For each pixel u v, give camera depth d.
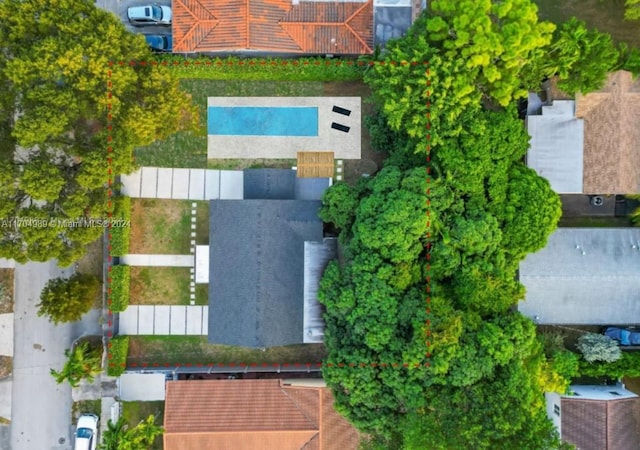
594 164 30.20
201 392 30.39
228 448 29.84
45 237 26.53
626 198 32.38
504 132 28.12
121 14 32.38
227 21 29.59
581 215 32.62
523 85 29.41
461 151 27.69
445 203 27.09
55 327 32.53
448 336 25.66
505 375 26.25
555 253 30.64
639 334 31.11
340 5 30.39
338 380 27.56
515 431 24.88
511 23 26.45
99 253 32.53
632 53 29.33
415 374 26.08
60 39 26.14
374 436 28.73
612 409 28.86
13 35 26.23
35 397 32.56
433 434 25.33
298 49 30.34
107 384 32.03
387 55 28.25
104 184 29.17
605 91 29.61
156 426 30.47
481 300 27.56
